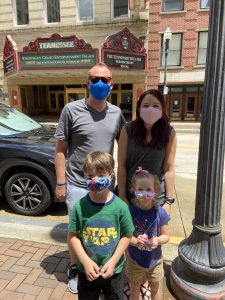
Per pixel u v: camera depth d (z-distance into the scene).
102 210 2.01
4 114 5.39
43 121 19.64
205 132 2.37
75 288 2.68
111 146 2.70
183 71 19.41
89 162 1.97
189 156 8.99
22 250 3.33
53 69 18.05
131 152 2.40
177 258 2.88
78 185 2.70
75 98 22.61
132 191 2.34
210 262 2.45
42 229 3.76
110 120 2.66
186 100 20.20
